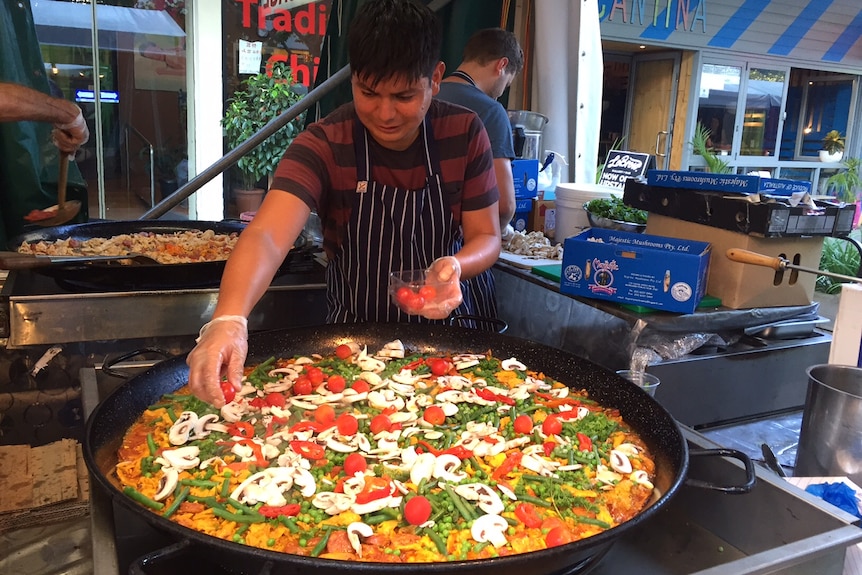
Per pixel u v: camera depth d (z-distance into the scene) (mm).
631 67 6176
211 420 1414
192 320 2209
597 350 2150
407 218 1784
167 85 6039
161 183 6254
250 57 6098
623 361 2027
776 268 1775
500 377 1686
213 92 5984
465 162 1780
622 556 1217
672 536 1278
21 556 1405
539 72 3369
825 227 2074
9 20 2775
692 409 1999
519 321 2576
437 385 1627
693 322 1989
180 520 1092
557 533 1039
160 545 1186
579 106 3342
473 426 1419
